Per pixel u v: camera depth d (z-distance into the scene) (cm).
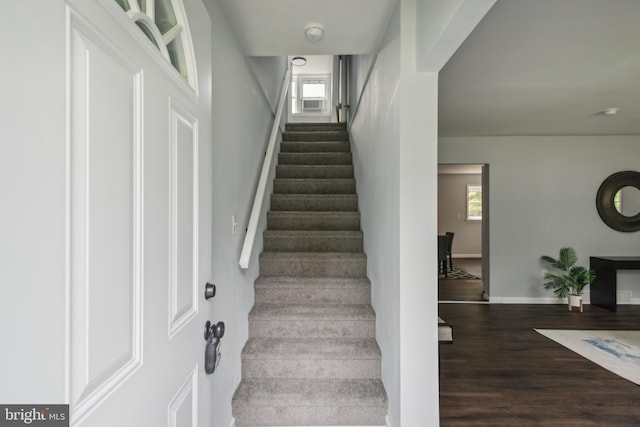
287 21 166
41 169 42
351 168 342
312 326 207
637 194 422
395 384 153
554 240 428
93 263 52
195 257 96
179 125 86
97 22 52
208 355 104
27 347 40
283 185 328
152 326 71
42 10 42
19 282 39
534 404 201
